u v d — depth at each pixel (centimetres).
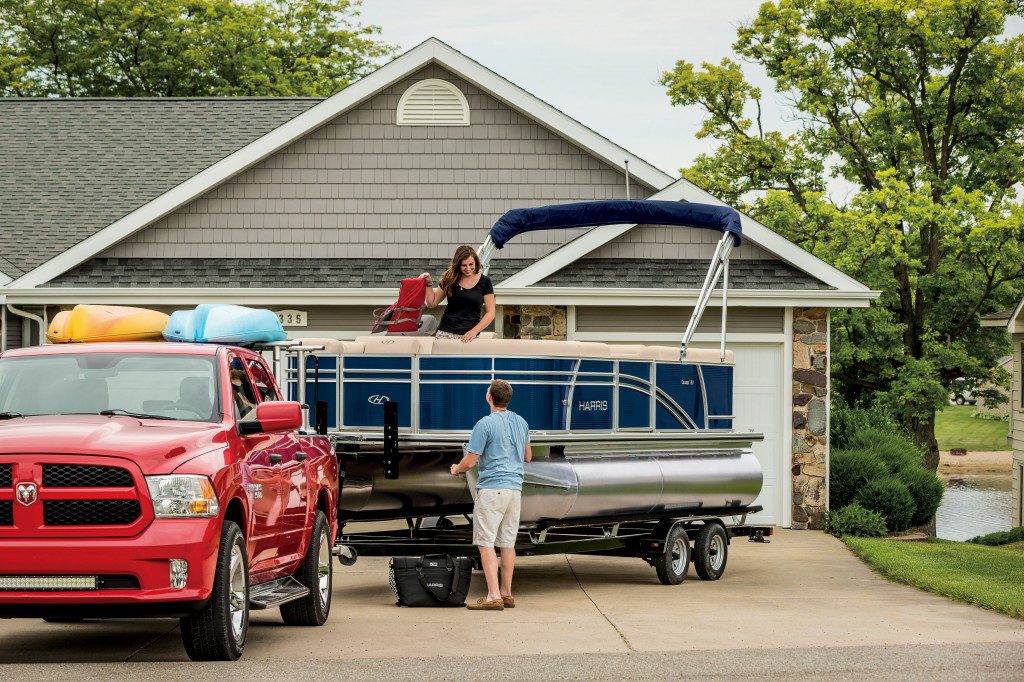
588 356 1254
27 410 868
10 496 748
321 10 4469
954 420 8825
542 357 1221
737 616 1087
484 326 1273
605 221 1574
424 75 2033
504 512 1120
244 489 828
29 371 894
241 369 949
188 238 2020
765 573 1458
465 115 2033
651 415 1340
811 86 3453
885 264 3103
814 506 1909
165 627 1012
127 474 755
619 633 976
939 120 3453
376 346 1221
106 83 4194
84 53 4112
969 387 3469
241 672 754
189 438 800
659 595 1245
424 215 2030
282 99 2533
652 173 2002
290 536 956
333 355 1230
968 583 1289
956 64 3328
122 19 4159
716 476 1395
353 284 1944
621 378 1300
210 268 1988
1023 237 3080
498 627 1006
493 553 1118
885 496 1906
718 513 1429
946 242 3097
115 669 759
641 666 800
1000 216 3067
